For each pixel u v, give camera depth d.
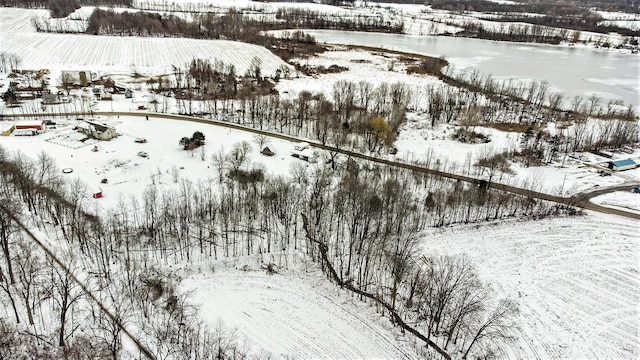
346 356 76.88
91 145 146.38
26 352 70.31
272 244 104.69
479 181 132.50
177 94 199.88
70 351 70.56
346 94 195.25
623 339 83.06
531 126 186.62
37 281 83.06
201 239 99.25
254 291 90.50
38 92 194.25
